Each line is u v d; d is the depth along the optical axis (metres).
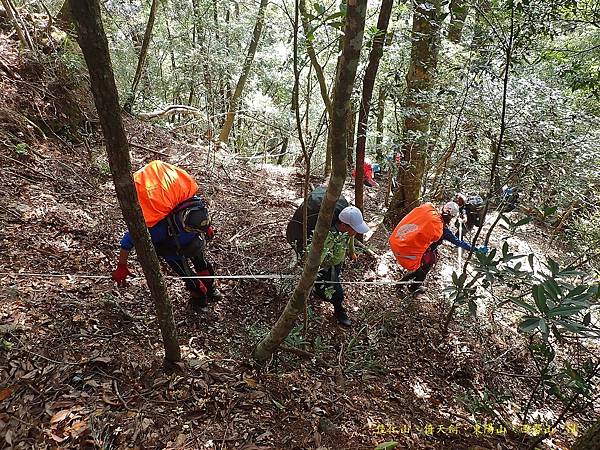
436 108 4.66
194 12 9.30
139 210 2.21
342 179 2.27
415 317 4.58
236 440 2.46
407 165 5.53
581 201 4.96
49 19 6.18
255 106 8.88
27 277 3.32
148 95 9.30
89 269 3.71
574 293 2.12
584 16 3.59
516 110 3.69
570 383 2.89
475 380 3.89
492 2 3.66
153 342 3.13
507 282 3.39
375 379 3.54
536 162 3.70
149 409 2.53
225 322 3.74
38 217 4.09
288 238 4.09
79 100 5.88
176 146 7.34
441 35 4.36
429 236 4.40
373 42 4.04
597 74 3.90
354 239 5.21
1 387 2.44
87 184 5.02
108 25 8.17
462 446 2.85
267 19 8.63
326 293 3.65
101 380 2.65
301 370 3.33
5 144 4.74
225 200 6.06
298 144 9.47
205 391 2.75
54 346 2.80
